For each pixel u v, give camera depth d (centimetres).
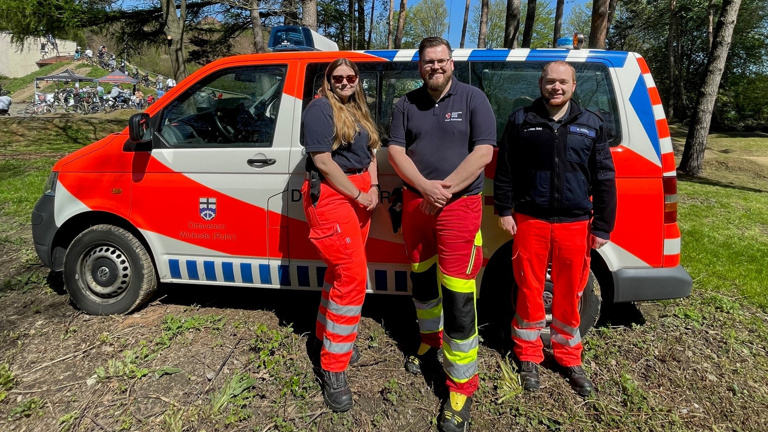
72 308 362
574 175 250
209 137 325
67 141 1403
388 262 313
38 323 340
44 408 254
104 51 3950
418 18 3312
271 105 320
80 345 312
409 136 246
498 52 306
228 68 326
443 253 241
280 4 1078
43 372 284
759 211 749
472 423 247
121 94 2653
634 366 296
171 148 326
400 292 319
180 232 332
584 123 248
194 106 328
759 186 1075
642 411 255
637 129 287
